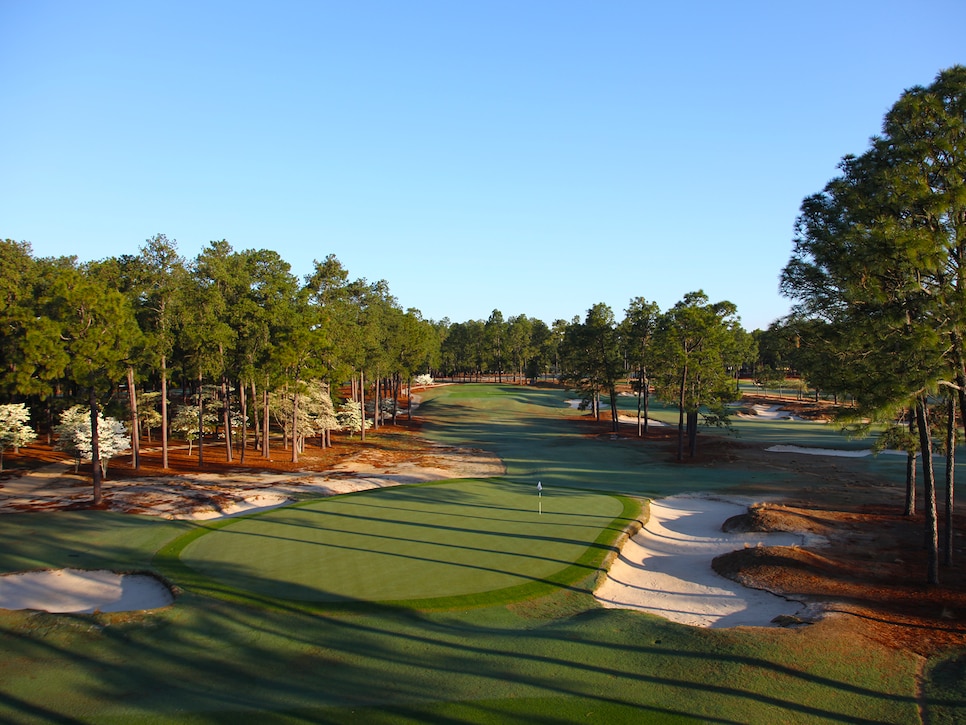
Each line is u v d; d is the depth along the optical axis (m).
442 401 98.12
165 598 18.33
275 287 48.19
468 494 33.12
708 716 11.12
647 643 14.30
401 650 14.13
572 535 23.83
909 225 17.27
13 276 44.78
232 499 32.19
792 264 20.81
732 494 34.44
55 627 15.60
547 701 11.74
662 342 57.03
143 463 44.19
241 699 12.07
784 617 15.73
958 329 16.22
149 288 39.34
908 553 21.44
